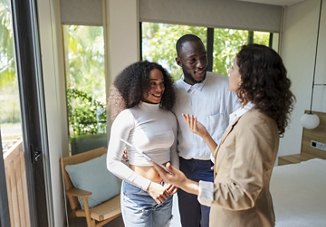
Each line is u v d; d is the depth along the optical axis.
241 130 0.86
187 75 1.55
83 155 2.38
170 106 1.48
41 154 1.56
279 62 0.87
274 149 0.84
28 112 1.48
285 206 1.70
